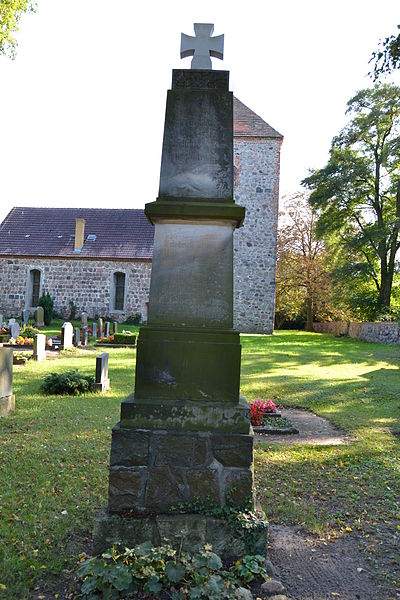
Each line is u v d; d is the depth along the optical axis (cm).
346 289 2798
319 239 2978
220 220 359
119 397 914
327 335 2952
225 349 349
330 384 1129
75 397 903
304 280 3322
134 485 329
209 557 286
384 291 2739
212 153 368
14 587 291
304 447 627
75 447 573
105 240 2903
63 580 304
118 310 2814
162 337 350
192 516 323
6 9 1312
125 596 279
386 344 2275
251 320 2570
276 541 368
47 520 380
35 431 645
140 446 332
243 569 302
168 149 368
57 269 2836
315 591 304
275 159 2559
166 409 338
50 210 3112
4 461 515
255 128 2567
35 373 1166
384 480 498
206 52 383
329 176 2698
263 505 432
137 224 2986
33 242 2916
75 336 1841
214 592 265
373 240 2588
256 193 2567
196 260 359
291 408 913
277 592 294
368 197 2806
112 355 1617
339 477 509
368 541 370
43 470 490
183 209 354
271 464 552
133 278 2798
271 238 2561
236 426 338
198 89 371
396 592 304
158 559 286
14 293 2847
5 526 365
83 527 371
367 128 2589
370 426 752
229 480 330
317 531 382
